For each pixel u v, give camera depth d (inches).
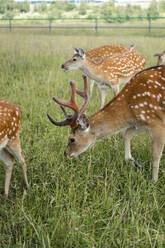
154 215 241.1
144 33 1504.7
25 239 216.5
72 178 279.3
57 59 740.7
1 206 252.1
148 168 303.3
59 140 338.3
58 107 437.7
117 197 262.1
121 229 215.2
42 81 571.5
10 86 545.0
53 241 215.3
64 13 5329.7
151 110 270.8
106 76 452.4
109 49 486.6
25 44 934.4
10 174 270.8
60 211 236.1
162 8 4089.6
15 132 268.2
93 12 5103.3
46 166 293.9
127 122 283.6
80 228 216.1
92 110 429.7
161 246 203.9
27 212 240.4
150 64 629.6
